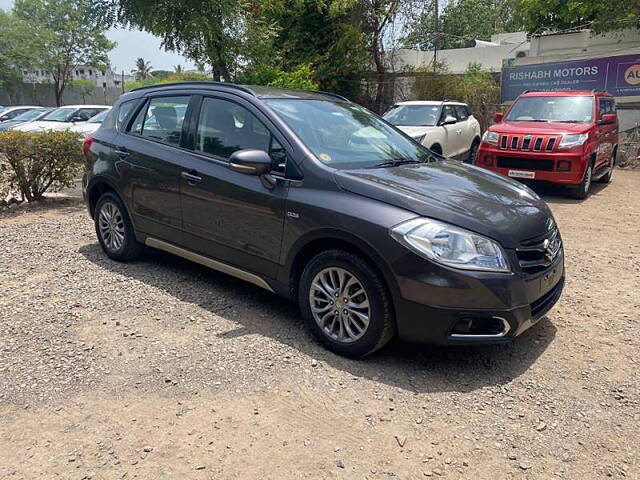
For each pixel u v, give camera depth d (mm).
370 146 4512
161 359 3652
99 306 4512
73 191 10297
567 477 2648
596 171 10625
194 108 4785
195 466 2648
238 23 13906
